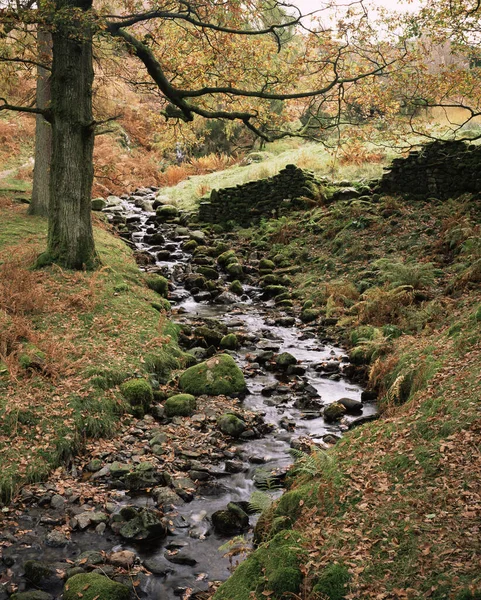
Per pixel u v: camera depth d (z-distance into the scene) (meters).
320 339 11.68
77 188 11.90
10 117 29.00
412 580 3.83
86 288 11.06
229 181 23.25
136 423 7.86
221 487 6.44
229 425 7.75
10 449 6.66
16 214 17.16
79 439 7.16
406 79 12.02
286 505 5.30
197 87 13.00
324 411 8.30
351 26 11.33
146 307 11.30
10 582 4.88
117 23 11.23
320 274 14.97
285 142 28.70
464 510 4.35
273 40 12.79
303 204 18.92
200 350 10.44
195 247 18.17
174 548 5.42
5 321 9.16
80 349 8.92
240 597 4.18
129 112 32.62
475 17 11.38
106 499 6.18
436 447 5.30
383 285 12.84
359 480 5.21
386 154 20.64
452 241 13.41
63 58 11.23
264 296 14.59
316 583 4.03
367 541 4.33
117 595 4.60
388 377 8.70
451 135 19.02
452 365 7.05
